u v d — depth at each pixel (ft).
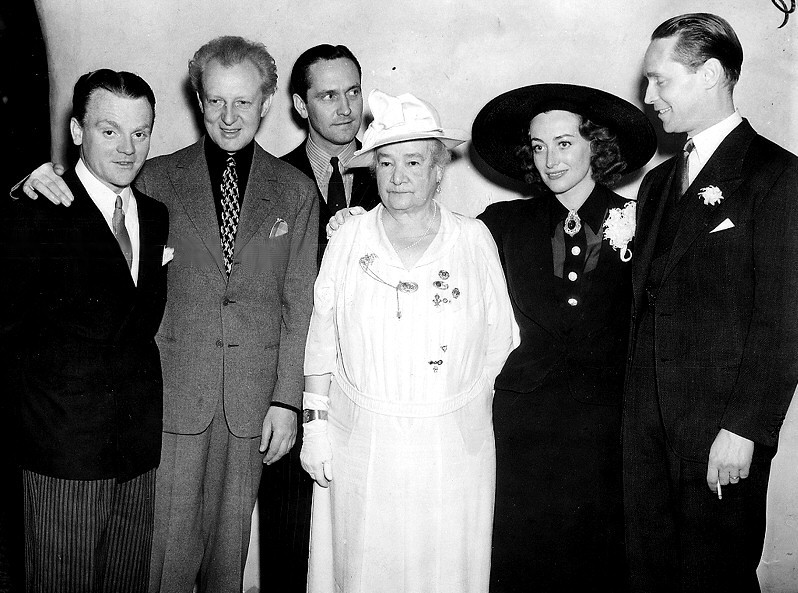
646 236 8.35
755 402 7.46
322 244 9.72
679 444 7.90
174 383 8.53
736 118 7.98
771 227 7.41
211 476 8.91
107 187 7.86
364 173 10.08
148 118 7.70
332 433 8.23
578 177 8.66
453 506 7.91
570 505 8.80
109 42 11.63
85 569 7.75
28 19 11.48
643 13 10.98
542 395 8.79
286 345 8.84
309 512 9.91
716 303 7.72
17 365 7.64
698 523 7.91
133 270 8.00
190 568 8.95
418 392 7.83
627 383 8.43
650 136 9.02
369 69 11.53
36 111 11.64
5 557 10.40
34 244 7.48
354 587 8.01
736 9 10.78
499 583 9.14
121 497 8.02
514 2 11.22
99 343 7.72
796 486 10.85
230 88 8.53
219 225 8.76
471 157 11.57
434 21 11.38
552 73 11.24
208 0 11.53
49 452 7.54
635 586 8.49
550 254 8.83
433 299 7.85
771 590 11.07
